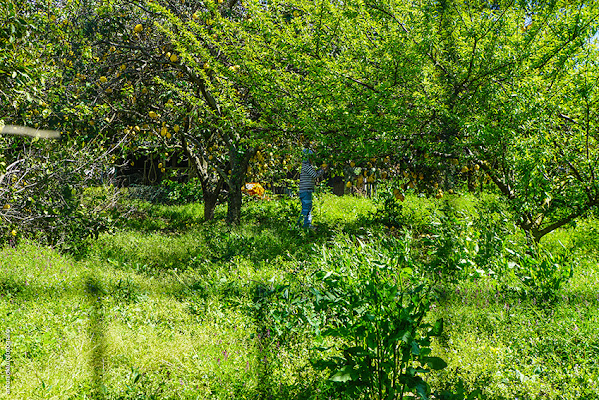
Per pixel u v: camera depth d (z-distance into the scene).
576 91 6.23
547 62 6.36
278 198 13.40
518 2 6.14
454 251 5.98
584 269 6.34
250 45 7.00
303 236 8.21
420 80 6.07
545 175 6.82
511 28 6.08
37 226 7.16
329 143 6.75
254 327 4.33
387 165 7.18
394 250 4.15
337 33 6.45
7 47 5.61
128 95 8.98
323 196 12.55
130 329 4.20
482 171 7.42
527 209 6.64
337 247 4.28
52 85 7.67
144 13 8.76
